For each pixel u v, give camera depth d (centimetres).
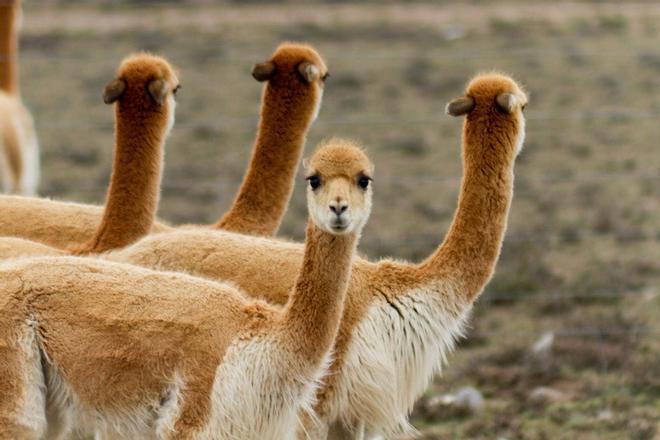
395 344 1240
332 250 1073
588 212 3353
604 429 1586
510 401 1720
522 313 2209
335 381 1208
